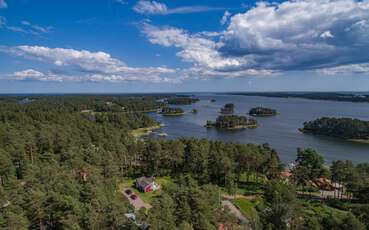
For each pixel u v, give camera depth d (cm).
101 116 17188
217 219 4053
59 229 3672
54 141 8338
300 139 14950
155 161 7938
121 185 7038
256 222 4081
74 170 5928
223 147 8162
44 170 5197
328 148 12838
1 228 3145
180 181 6506
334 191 6962
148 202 5844
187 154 8062
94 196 4144
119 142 9038
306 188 7012
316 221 4000
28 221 3566
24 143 7531
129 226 3525
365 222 3903
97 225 3438
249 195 6500
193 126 19288
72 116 13988
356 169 6575
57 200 3744
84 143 8819
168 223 3375
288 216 4059
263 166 7388
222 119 19062
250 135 16050
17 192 4259
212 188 5047
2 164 6006
